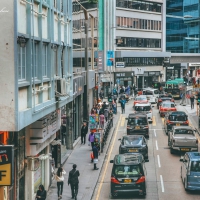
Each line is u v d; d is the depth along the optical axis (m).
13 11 18.17
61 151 37.62
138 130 47.38
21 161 23.80
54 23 26.55
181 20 165.25
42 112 22.75
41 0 22.64
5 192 20.61
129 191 26.97
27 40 20.34
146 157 36.97
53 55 25.73
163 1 118.75
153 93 85.69
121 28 104.81
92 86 61.09
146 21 113.75
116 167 27.39
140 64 111.38
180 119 50.59
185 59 132.00
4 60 18.38
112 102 69.56
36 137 24.53
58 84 25.91
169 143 42.91
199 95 56.34
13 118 18.47
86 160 38.16
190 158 28.50
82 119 53.09
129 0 107.38
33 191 25.59
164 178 32.16
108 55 88.69
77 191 26.91
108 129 50.50
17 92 18.50
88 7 99.25
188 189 28.19
